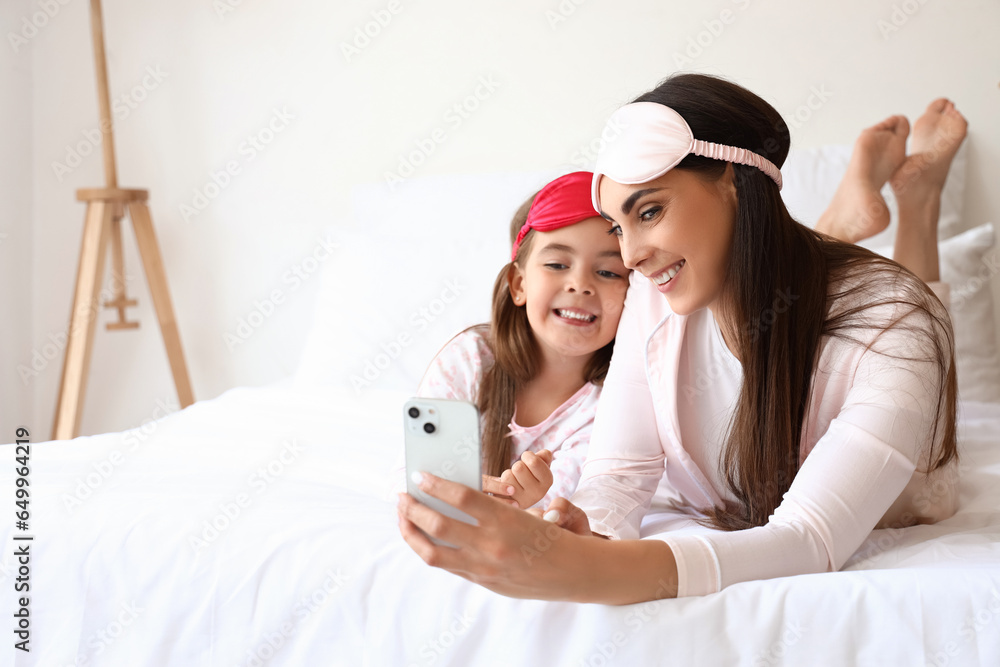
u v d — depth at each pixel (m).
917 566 0.78
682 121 0.84
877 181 1.50
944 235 1.82
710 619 0.70
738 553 0.73
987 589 0.68
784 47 1.91
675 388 0.96
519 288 1.09
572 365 1.11
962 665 0.67
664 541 0.72
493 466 1.09
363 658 0.78
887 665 0.68
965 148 1.85
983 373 1.58
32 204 2.34
